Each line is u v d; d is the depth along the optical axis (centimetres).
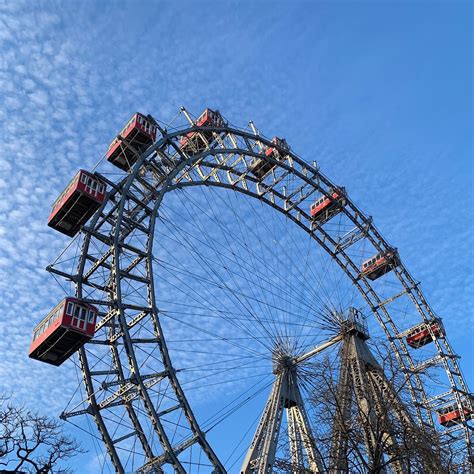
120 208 3634
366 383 2959
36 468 2914
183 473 2944
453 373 5028
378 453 2364
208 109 4669
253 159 4697
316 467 2825
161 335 3353
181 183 4066
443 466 2722
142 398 3111
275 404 3659
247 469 3425
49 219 3841
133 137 4125
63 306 3203
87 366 3412
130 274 3491
